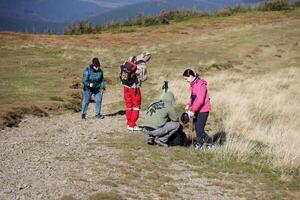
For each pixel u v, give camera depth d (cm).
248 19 5334
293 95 1998
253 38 4122
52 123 1389
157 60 3102
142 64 1288
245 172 957
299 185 894
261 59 3334
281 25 4828
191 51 3519
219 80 2325
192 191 819
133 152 1049
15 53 3170
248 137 1259
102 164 930
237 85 2144
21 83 2097
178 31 4675
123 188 793
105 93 2130
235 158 1043
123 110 1680
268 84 2217
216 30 4722
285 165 997
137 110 1300
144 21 5497
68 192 744
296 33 4334
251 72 2786
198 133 1092
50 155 992
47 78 2280
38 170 866
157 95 1942
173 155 1046
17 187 755
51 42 3809
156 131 1106
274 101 1762
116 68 2841
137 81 1292
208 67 2858
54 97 1775
